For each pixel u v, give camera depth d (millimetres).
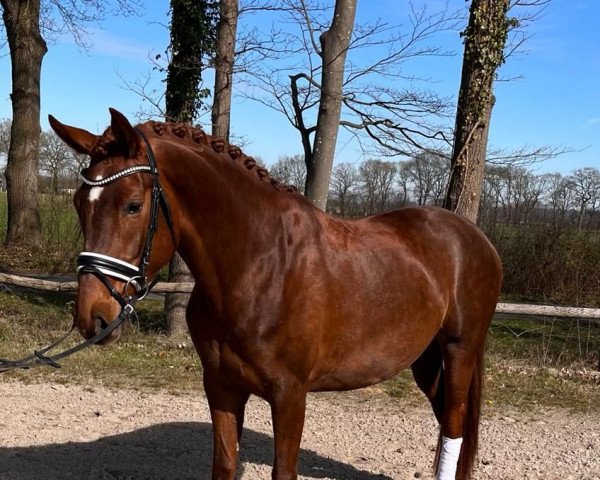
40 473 3707
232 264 2477
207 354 2596
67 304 8969
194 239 2482
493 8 6879
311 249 2639
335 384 2861
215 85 7730
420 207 3521
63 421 4750
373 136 7812
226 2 7566
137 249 2262
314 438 4672
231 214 2490
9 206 14625
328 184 7059
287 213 2645
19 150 14539
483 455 4414
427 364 3656
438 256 3248
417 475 3984
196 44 8641
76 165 12984
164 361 6684
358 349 2809
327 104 6906
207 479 3760
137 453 4137
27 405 5098
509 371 6750
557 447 4617
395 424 5055
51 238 13203
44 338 7309
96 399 5371
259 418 5090
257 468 3982
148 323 8422
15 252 13703
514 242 13047
